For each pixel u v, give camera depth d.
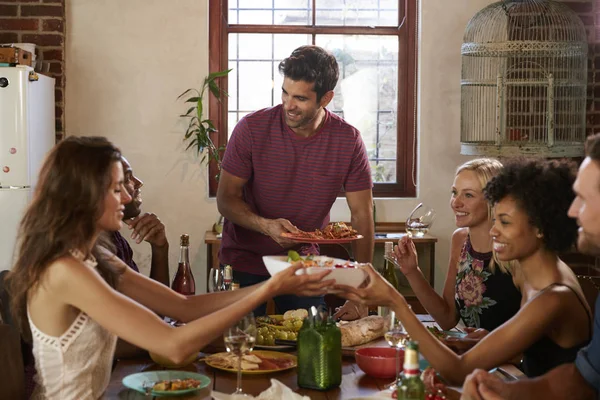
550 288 1.91
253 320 1.88
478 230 2.63
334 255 3.33
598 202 1.49
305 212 3.08
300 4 5.07
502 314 2.57
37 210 1.81
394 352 2.15
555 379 1.69
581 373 1.66
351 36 5.10
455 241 2.89
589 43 4.94
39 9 4.71
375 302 1.94
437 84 4.98
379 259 4.79
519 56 4.68
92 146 1.84
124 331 1.78
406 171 5.12
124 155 4.88
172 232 4.93
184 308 2.19
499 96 4.52
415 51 5.07
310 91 2.83
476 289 2.61
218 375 2.07
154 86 4.87
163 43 4.86
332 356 1.96
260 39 5.07
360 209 3.11
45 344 1.83
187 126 4.91
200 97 4.73
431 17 4.96
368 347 2.17
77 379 1.85
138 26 4.84
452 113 5.00
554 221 1.92
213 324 1.82
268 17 5.07
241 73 5.07
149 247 4.92
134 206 2.76
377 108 5.12
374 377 2.07
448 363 1.89
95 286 1.78
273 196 3.07
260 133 3.02
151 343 1.78
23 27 4.72
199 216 4.92
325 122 3.03
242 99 5.08
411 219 3.01
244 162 3.05
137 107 4.86
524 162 1.99
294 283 1.91
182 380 1.93
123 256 2.73
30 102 4.23
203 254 4.94
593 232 1.51
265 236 3.07
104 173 1.82
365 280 2.05
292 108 2.85
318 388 1.95
